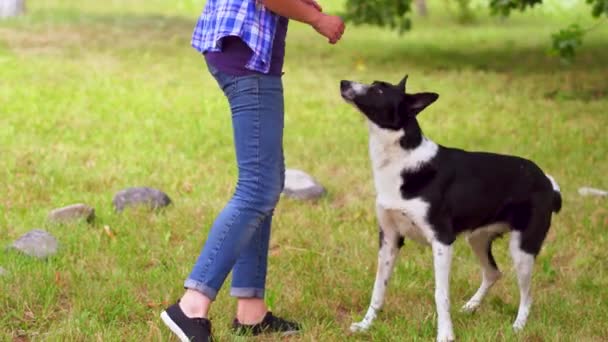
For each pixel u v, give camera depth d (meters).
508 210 4.95
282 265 6.14
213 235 4.41
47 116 10.93
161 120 11.05
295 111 11.91
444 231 4.73
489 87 14.01
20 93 12.30
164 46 18.17
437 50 18.31
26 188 7.87
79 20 21.89
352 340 4.92
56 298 5.36
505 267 6.26
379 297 5.08
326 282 5.84
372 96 4.60
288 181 8.02
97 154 9.20
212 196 7.82
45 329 4.98
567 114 11.86
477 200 4.79
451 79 14.79
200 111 11.72
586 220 7.26
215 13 4.32
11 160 8.76
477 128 10.94
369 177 8.68
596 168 9.04
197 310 4.40
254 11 4.24
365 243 6.72
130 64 15.59
